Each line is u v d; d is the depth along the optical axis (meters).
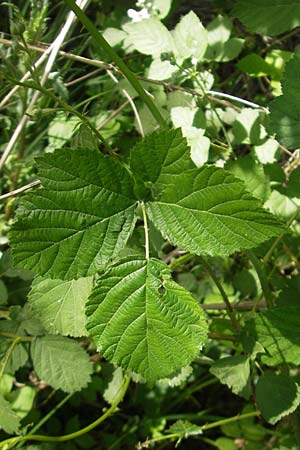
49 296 0.43
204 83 0.57
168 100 0.59
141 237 0.43
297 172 0.55
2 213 0.64
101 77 0.71
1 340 0.54
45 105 0.66
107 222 0.34
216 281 0.49
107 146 0.44
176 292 0.33
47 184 0.33
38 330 0.54
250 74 0.64
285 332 0.45
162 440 0.63
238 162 0.51
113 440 0.64
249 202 0.33
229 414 0.68
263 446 0.59
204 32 0.54
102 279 0.33
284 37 0.67
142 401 0.65
